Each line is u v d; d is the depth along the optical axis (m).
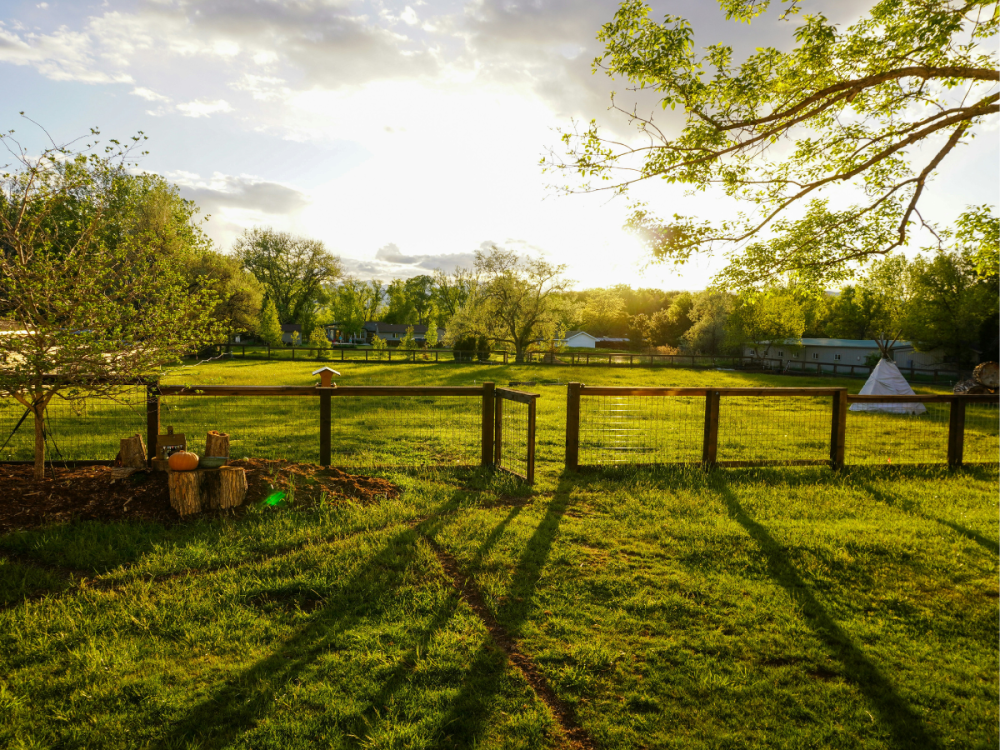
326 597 4.00
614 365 40.75
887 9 6.77
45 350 5.09
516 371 32.34
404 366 34.62
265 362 35.53
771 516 6.09
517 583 4.29
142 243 5.82
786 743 2.68
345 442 9.91
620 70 7.11
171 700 2.86
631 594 4.17
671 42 6.70
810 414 16.00
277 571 4.37
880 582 4.50
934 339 35.72
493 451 7.75
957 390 20.00
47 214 5.50
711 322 50.97
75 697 2.86
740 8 6.82
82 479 5.66
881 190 7.78
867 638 3.67
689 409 16.00
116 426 10.83
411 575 4.32
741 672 3.25
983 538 5.52
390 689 2.99
